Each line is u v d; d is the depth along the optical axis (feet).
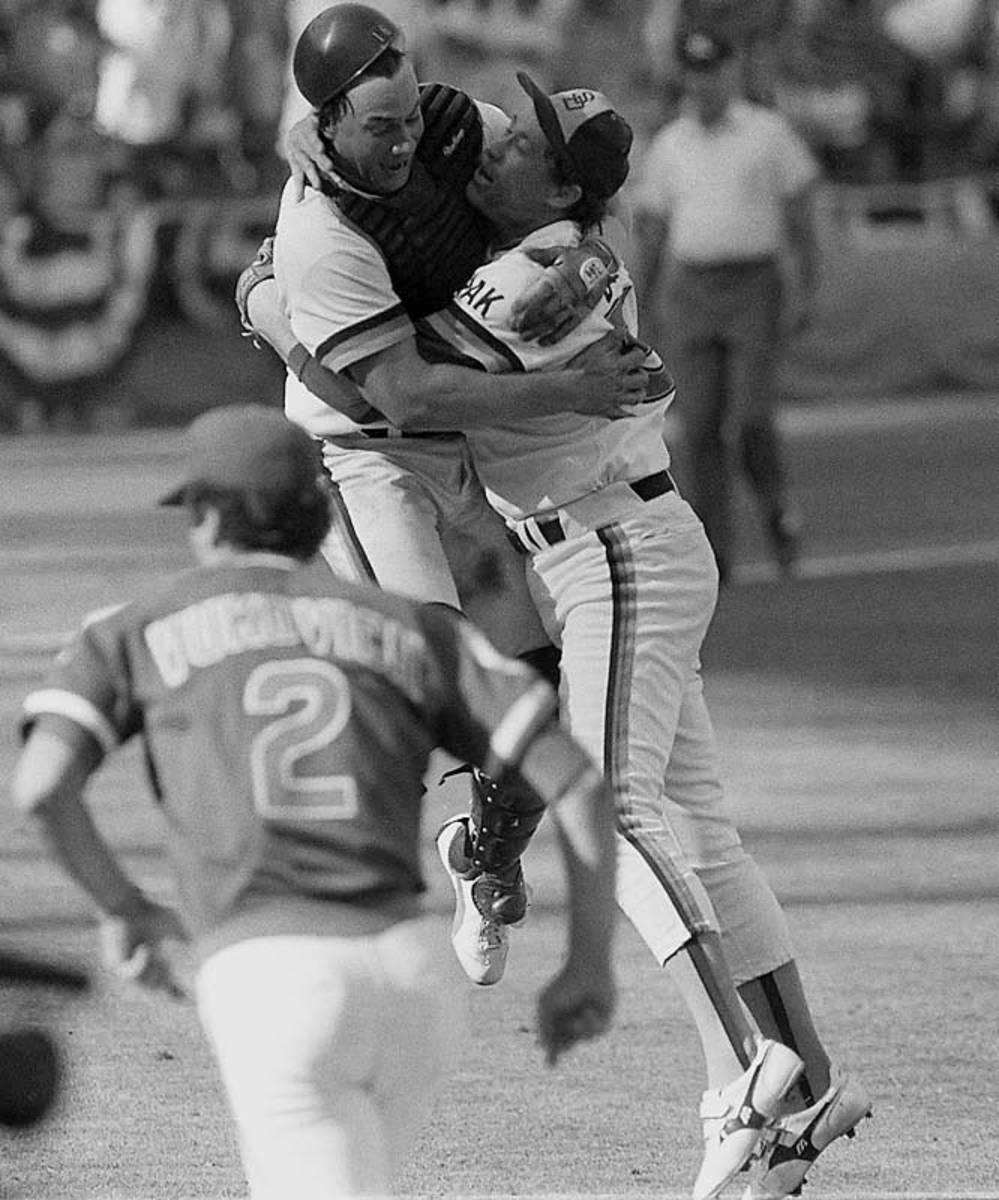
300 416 67.21
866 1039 71.31
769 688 126.41
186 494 45.27
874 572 164.66
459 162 61.62
